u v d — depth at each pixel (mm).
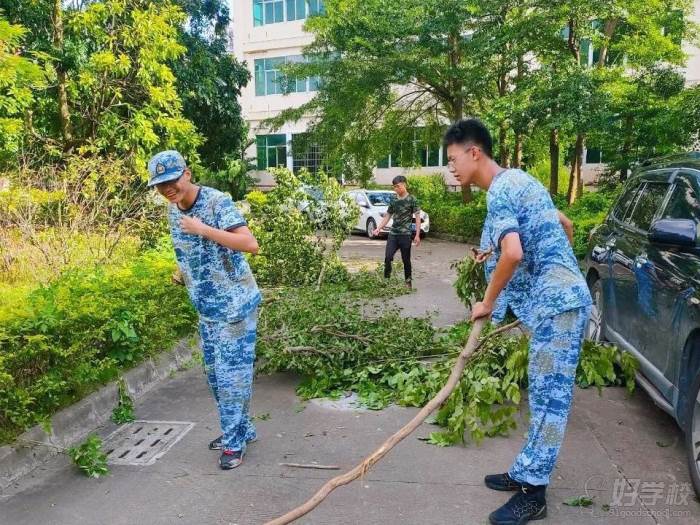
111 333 4504
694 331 3125
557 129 12109
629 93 12117
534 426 2797
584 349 3785
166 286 5395
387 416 4141
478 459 3475
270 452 3631
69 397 4055
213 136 17344
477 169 2830
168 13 9992
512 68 13992
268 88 30516
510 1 12977
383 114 18141
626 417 4051
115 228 7266
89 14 9695
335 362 4797
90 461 3375
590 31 12406
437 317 7039
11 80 7055
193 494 3164
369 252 13406
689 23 13328
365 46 15547
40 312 4039
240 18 30359
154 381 4867
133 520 2932
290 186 7961
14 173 7191
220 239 3115
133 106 10164
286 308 5262
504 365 4016
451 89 16297
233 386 3375
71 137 10359
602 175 14547
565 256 2723
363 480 3254
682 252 3518
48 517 2969
